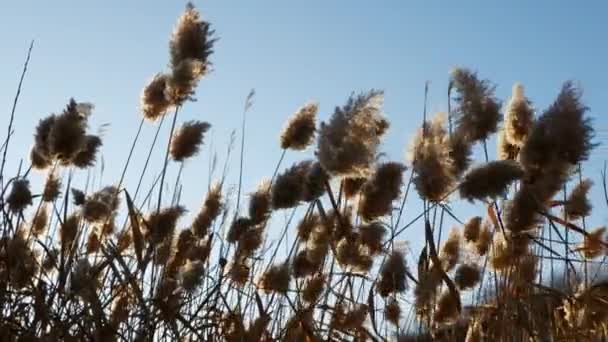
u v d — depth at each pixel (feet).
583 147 8.64
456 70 9.41
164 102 10.18
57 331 8.30
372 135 9.37
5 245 8.89
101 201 10.02
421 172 9.14
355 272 9.74
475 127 9.23
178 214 10.25
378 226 9.50
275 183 9.73
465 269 9.90
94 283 8.80
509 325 8.96
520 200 8.77
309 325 9.11
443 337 9.34
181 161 10.30
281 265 9.65
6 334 8.22
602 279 9.27
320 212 9.60
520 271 9.08
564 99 8.73
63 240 9.12
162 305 8.72
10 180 9.68
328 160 9.29
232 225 10.12
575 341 8.78
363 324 9.29
